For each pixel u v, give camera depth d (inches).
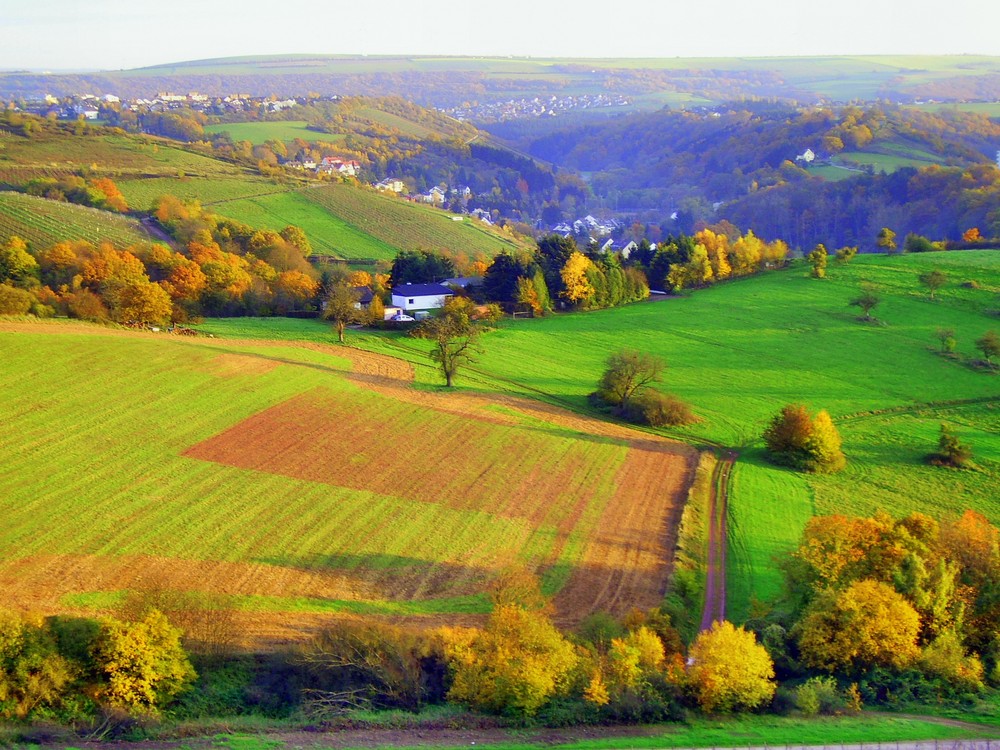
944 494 3223.4
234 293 5344.5
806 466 3454.7
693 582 2386.8
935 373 4726.9
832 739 1488.7
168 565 2222.0
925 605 1900.8
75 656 1598.2
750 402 4286.4
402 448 3235.7
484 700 1631.4
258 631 1927.9
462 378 4254.4
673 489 3117.6
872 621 1800.0
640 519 2819.9
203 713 1609.3
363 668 1739.7
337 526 2556.6
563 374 4547.2
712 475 3321.9
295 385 3754.9
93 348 3806.6
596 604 2231.8
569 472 3179.1
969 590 1977.1
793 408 3570.4
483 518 2711.6
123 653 1583.4
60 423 3043.8
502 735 1528.1
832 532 2124.8
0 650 1545.3
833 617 1849.2
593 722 1592.0
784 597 2311.8
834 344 5191.9
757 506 3019.2
